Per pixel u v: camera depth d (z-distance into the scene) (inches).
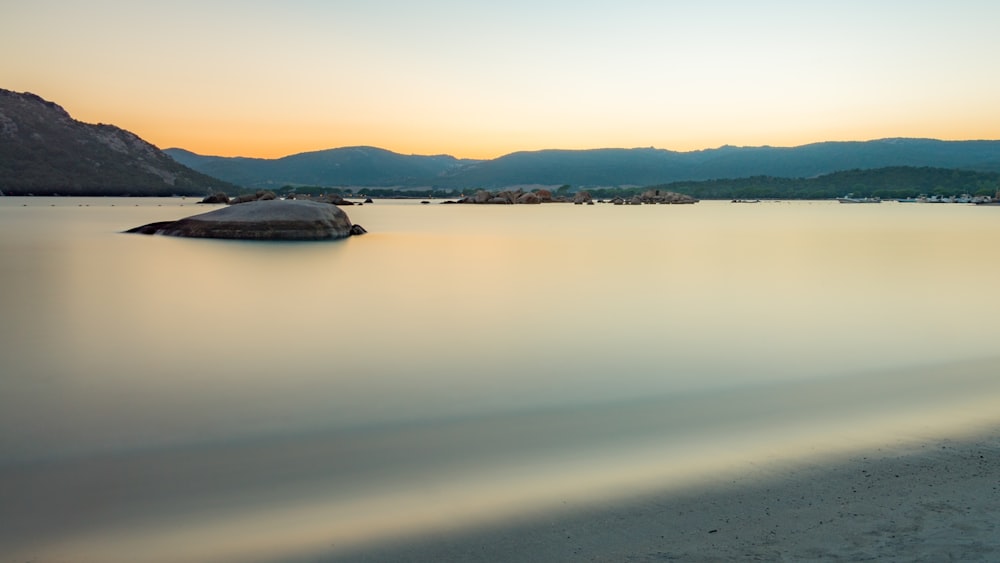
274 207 1216.2
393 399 313.0
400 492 216.4
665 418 290.2
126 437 261.6
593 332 458.0
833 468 234.2
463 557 174.7
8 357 375.2
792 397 321.1
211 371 353.4
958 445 257.3
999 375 360.5
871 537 181.0
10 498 210.4
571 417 291.6
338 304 558.9
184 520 197.2
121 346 404.5
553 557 173.5
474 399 313.6
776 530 186.9
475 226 1999.3
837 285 674.2
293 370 356.8
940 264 878.4
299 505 206.8
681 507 203.9
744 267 849.5
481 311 531.5
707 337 443.5
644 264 882.8
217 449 251.4
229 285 651.5
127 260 842.8
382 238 1369.3
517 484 222.4
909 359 390.3
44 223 1793.8
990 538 179.0
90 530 191.0
